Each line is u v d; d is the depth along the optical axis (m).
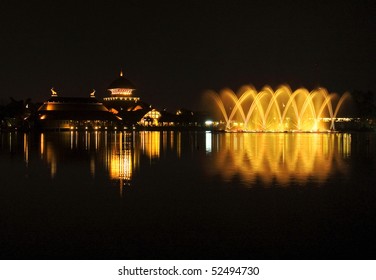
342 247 16.23
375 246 16.34
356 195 25.89
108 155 53.66
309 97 161.88
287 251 15.83
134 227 18.88
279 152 57.97
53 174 35.62
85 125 192.75
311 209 22.19
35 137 107.88
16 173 36.25
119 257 15.26
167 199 24.88
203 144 77.12
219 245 16.48
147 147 69.00
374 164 42.50
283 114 164.00
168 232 18.12
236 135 122.62
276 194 26.30
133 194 26.50
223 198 25.12
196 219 20.23
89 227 18.86
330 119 166.38
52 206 23.05
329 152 57.69
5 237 17.44
